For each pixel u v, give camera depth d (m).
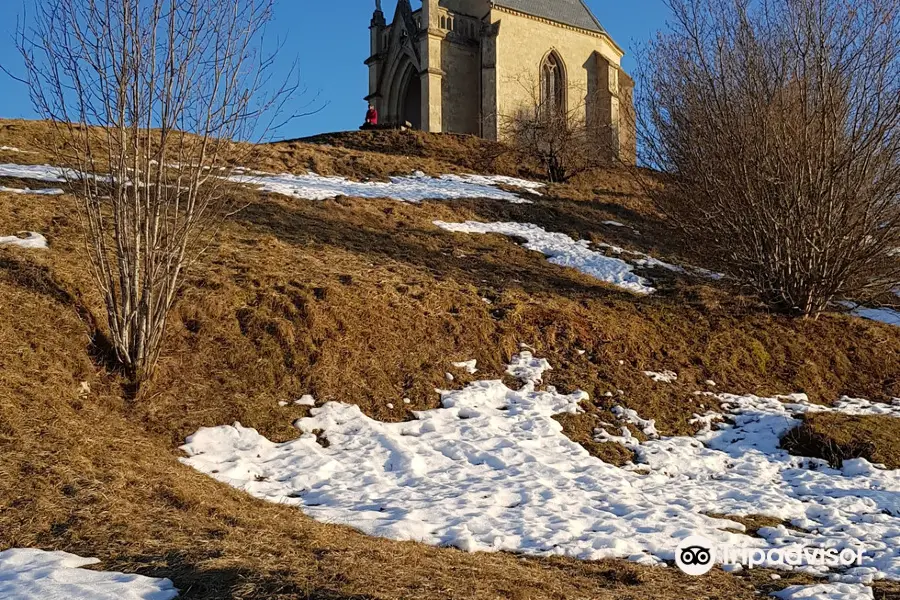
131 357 10.12
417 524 7.52
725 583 6.69
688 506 9.00
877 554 7.56
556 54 45.25
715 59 17.02
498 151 32.22
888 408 13.77
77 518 6.38
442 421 11.18
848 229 15.44
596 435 11.46
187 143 12.02
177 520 6.66
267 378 11.03
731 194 16.62
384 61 47.28
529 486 9.14
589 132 35.44
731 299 17.17
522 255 19.39
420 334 13.06
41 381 9.24
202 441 9.53
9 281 10.98
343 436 10.33
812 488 9.93
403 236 18.83
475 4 45.91
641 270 19.38
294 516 7.61
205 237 14.73
